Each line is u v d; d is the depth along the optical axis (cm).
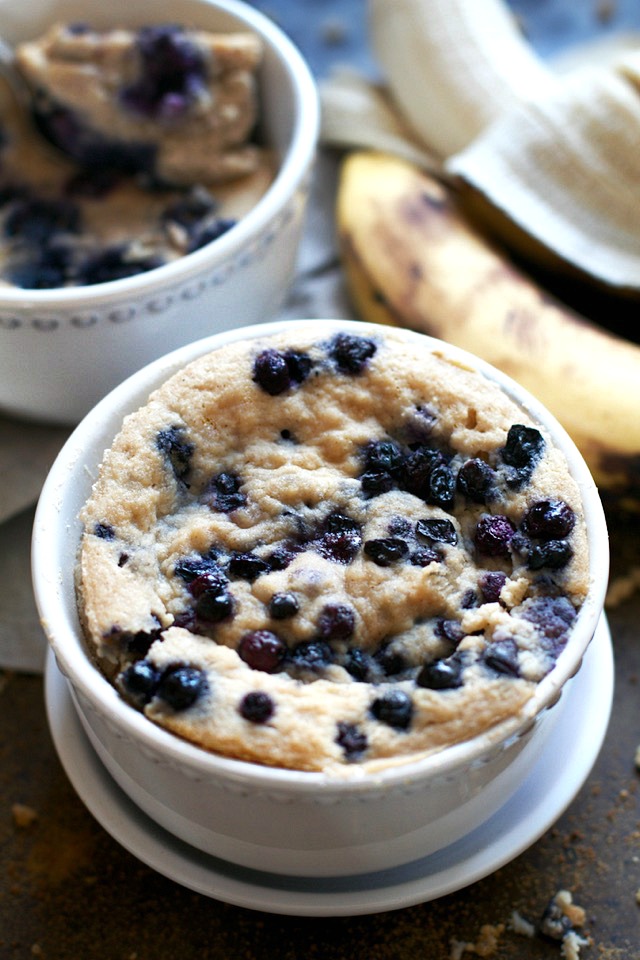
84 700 35
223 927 40
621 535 47
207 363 39
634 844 41
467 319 47
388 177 51
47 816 42
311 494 37
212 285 44
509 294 48
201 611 35
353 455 38
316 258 53
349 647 36
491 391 38
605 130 49
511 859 38
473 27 53
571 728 39
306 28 62
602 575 36
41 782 42
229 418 38
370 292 49
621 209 49
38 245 47
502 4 56
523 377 46
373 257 49
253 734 34
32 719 43
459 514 37
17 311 42
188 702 34
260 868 37
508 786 36
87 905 40
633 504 46
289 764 33
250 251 44
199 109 48
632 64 50
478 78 52
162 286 43
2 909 40
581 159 49
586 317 51
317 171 55
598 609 35
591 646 40
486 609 35
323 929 40
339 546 36
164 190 49
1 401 46
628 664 44
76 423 47
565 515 36
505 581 36
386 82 55
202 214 48
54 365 44
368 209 50
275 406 38
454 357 39
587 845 41
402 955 39
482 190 49
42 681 44
